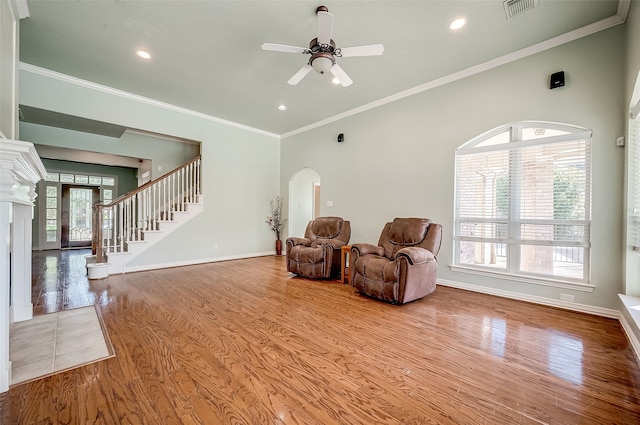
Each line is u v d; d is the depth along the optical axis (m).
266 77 3.82
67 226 7.77
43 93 3.73
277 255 6.53
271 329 2.40
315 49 2.53
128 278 4.21
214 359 1.90
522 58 3.17
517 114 3.21
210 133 5.52
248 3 2.46
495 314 2.78
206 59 3.38
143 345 2.09
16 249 2.57
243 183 6.09
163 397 1.50
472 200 3.65
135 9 2.54
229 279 4.19
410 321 2.60
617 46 2.61
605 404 1.47
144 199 4.84
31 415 1.37
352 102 4.70
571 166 2.92
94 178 8.09
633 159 2.46
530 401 1.50
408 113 4.24
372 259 3.34
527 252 3.22
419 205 4.12
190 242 5.30
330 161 5.51
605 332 2.35
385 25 2.72
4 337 1.56
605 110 2.68
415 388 1.61
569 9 2.49
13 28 2.25
